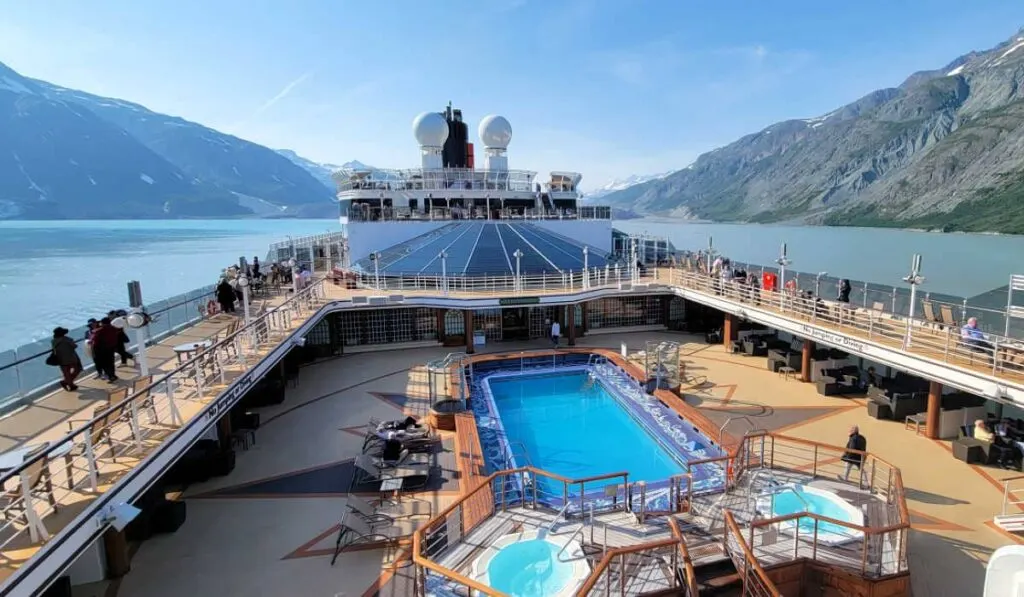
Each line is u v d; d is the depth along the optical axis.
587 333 29.97
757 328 27.94
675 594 9.40
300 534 12.02
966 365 14.15
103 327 13.96
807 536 10.73
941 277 63.03
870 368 20.69
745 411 18.83
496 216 38.00
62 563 7.43
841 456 14.02
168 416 11.51
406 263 30.83
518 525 11.53
